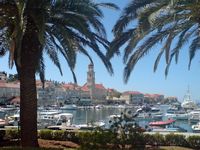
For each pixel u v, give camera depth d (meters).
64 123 52.28
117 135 18.20
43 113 69.38
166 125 55.16
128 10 15.02
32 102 17.98
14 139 22.84
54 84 173.00
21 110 18.11
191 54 19.88
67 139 22.97
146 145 21.31
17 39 15.38
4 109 87.12
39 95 149.75
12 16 16.55
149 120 74.19
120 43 16.09
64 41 16.50
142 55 16.50
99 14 18.50
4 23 16.55
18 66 17.88
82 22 17.19
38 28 15.88
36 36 17.56
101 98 188.62
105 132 18.17
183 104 123.50
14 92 143.00
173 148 20.25
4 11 16.62
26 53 17.77
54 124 51.03
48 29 17.67
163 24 15.19
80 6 17.31
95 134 18.25
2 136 22.64
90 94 182.88
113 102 189.25
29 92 17.92
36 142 18.16
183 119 75.88
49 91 158.62
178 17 15.14
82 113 112.44
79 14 17.36
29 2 16.22
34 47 17.83
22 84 18.00
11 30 16.92
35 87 18.14
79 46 19.05
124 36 15.94
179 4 14.49
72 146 20.69
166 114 86.12
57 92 166.88
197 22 15.73
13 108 89.50
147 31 14.77
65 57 18.70
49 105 143.50
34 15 16.06
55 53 20.97
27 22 16.95
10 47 15.66
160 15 14.80
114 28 15.64
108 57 16.84
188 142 21.81
